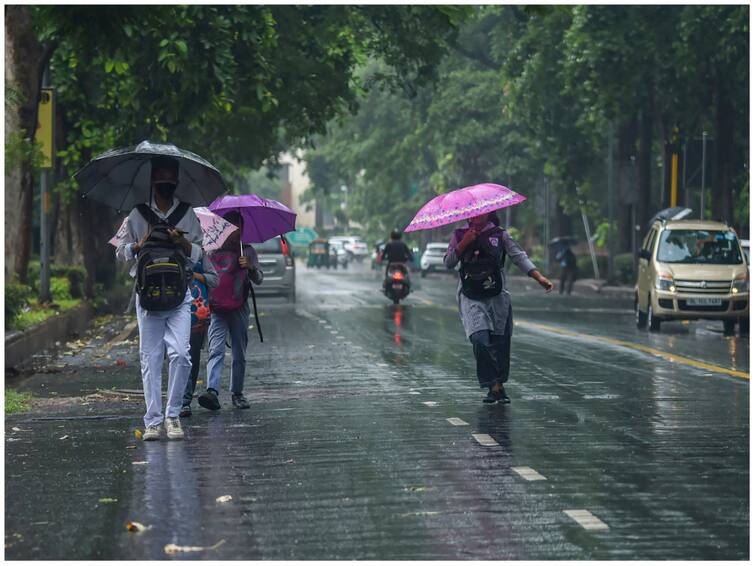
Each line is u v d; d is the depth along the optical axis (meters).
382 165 194.00
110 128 81.62
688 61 96.69
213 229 30.67
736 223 114.38
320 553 17.55
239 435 28.34
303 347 52.31
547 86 122.06
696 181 101.75
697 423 29.94
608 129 128.12
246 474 23.45
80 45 44.28
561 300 101.62
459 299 33.78
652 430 28.78
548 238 155.88
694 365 44.28
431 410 32.38
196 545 18.03
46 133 63.84
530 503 20.75
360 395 35.81
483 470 23.73
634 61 101.12
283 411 32.41
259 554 17.52
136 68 67.75
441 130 162.75
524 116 128.62
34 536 18.64
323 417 31.19
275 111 85.50
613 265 125.69
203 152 92.94
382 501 20.95
